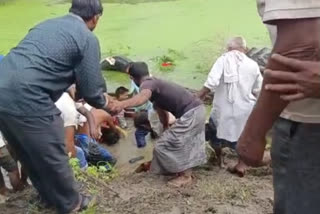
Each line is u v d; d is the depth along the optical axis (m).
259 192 4.66
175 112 5.15
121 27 12.82
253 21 12.75
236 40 5.68
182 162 5.09
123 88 7.76
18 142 3.95
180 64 10.05
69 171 4.08
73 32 3.94
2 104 3.81
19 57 3.87
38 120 3.84
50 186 4.08
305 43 1.69
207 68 9.73
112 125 6.85
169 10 14.10
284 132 1.92
